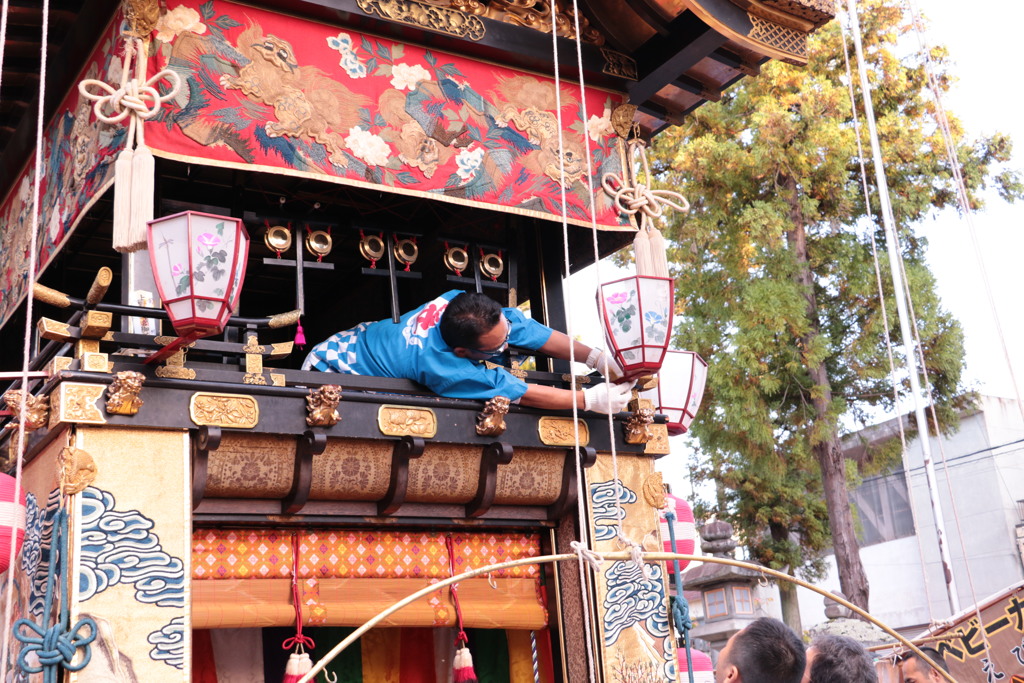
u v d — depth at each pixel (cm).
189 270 322
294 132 398
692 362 495
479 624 434
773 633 303
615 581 434
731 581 1905
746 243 1523
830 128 1496
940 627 520
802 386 1541
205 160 376
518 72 470
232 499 382
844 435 1625
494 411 409
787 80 1557
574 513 446
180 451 349
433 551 434
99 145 398
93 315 336
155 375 349
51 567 328
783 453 1537
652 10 484
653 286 404
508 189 450
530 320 452
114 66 392
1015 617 510
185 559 339
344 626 438
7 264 555
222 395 360
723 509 1647
